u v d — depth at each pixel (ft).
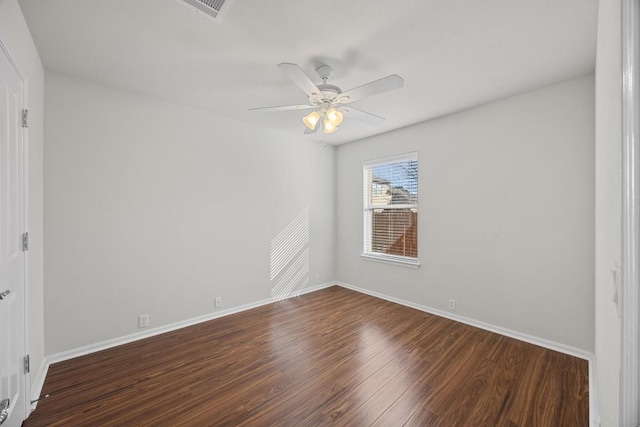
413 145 11.60
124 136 8.52
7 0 4.45
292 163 13.25
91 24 5.54
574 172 7.71
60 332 7.47
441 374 6.81
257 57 6.70
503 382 6.47
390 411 5.58
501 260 9.10
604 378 4.04
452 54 6.55
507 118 8.92
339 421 5.32
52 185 7.35
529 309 8.51
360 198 14.01
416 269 11.56
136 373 6.89
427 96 8.80
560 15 5.26
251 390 6.24
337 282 15.23
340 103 7.10
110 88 8.25
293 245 13.29
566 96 7.82
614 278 2.98
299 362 7.40
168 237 9.45
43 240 7.14
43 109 7.10
